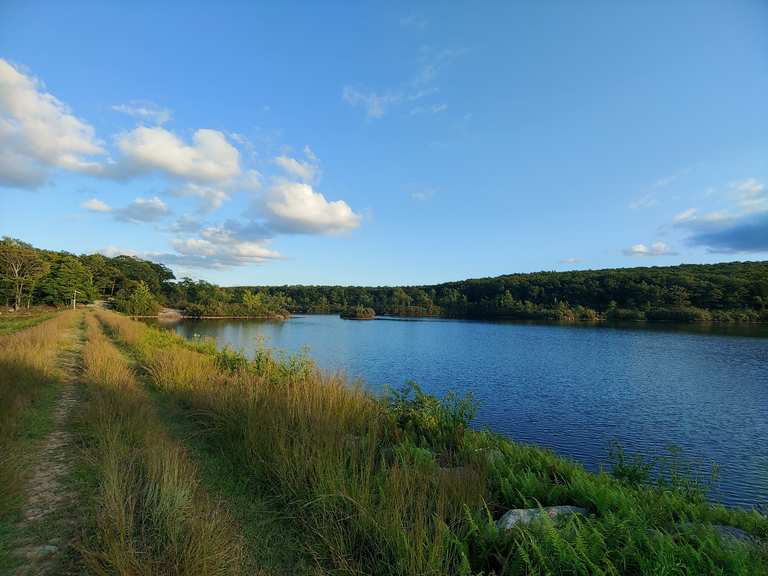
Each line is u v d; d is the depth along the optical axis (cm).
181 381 915
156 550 302
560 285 10031
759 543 351
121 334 2155
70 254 8131
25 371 879
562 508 414
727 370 2459
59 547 319
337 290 14950
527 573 301
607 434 1230
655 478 661
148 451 454
